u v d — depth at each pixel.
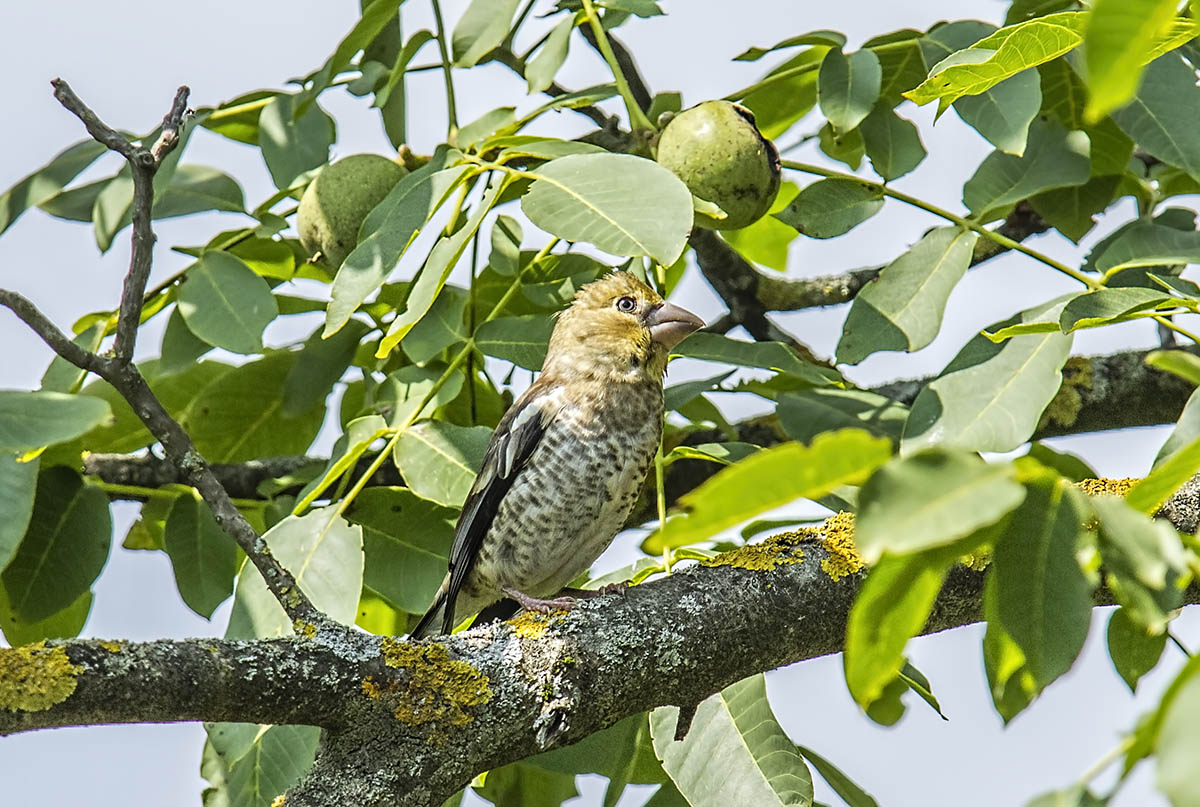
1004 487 3.13
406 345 9.28
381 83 9.91
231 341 8.77
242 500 10.20
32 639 9.18
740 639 7.16
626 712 7.01
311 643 6.40
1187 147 8.36
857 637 3.92
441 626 9.51
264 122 9.73
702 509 3.23
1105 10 2.73
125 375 6.69
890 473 3.20
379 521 8.86
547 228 7.09
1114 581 3.95
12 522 6.16
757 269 11.68
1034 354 7.61
